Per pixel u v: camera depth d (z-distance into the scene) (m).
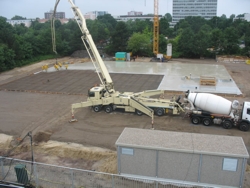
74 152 19.41
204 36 75.31
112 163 17.31
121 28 80.00
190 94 24.64
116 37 79.62
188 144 14.85
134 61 67.44
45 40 76.56
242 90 37.06
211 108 23.59
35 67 60.34
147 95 29.38
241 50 77.44
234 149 14.23
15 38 65.12
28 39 72.31
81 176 15.81
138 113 27.03
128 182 15.09
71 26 110.56
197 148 14.35
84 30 29.88
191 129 23.50
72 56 79.44
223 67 56.28
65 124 25.11
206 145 14.70
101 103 27.67
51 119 26.48
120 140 15.43
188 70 52.56
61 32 87.31
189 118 26.05
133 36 78.06
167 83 41.31
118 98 27.16
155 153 14.63
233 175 14.00
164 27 117.19
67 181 15.20
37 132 23.27
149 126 24.34
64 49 79.50
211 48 85.69
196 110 24.47
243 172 13.84
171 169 14.69
